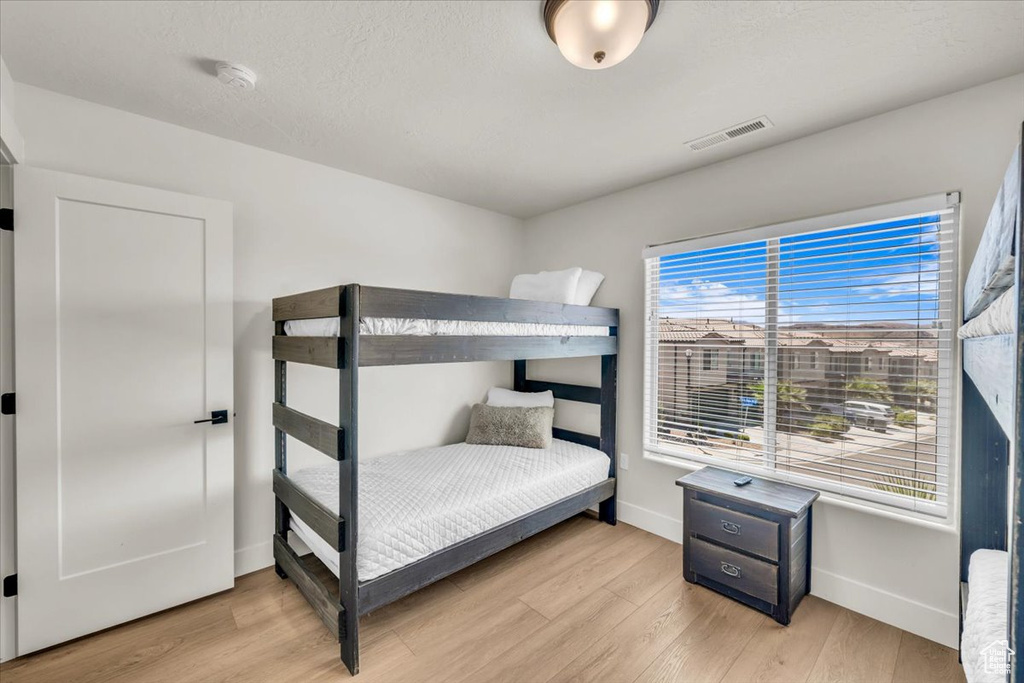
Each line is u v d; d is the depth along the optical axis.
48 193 1.82
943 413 1.91
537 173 2.80
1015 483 0.63
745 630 1.98
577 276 2.98
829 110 2.01
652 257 2.94
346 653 1.75
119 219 1.97
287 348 2.28
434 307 1.99
